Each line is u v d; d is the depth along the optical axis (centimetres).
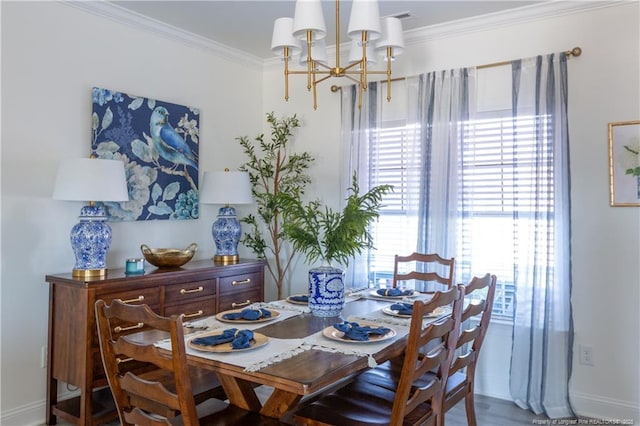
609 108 309
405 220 386
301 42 252
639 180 300
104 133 333
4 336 287
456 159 354
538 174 324
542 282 320
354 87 406
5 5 284
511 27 344
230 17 356
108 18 337
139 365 301
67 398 310
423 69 379
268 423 195
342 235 242
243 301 380
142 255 360
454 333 202
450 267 329
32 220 298
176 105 385
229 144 436
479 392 354
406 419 197
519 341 329
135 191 353
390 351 191
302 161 446
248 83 456
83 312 274
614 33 308
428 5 329
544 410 316
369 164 395
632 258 302
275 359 173
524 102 333
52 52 307
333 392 224
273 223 456
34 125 298
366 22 212
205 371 252
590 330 314
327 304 243
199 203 406
